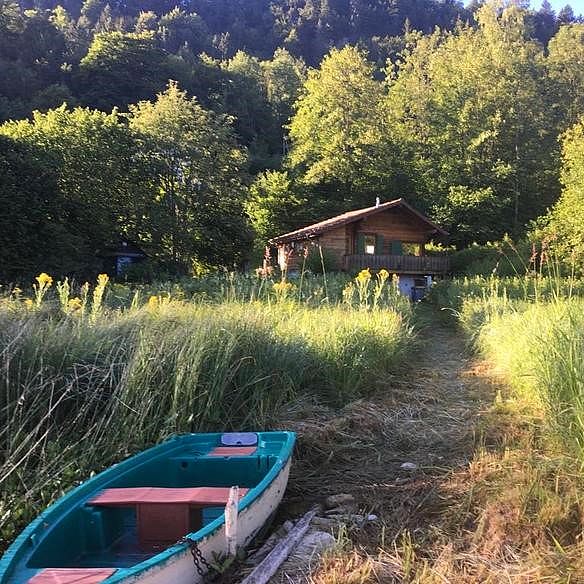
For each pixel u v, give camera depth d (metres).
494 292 13.88
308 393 6.67
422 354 11.29
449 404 7.01
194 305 8.26
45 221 24.36
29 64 67.25
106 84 58.22
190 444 4.41
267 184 44.56
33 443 4.01
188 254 33.69
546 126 44.34
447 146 43.44
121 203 31.02
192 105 37.66
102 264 30.09
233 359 5.86
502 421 5.71
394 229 31.97
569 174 27.70
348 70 49.06
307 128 48.88
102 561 3.14
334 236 30.73
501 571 3.04
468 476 4.38
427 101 48.50
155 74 62.78
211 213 36.22
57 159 28.03
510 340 8.58
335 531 3.73
